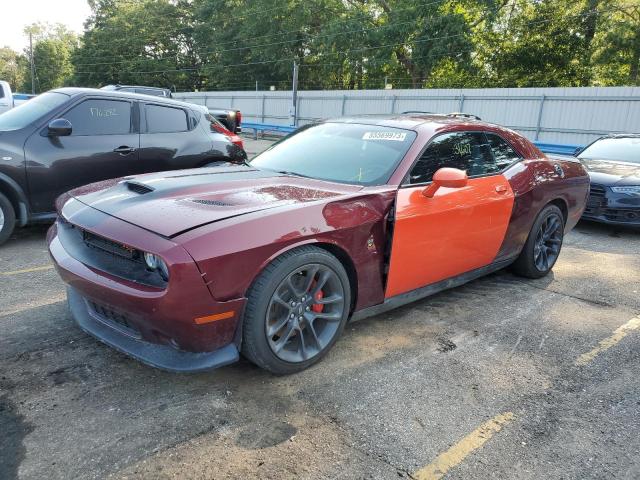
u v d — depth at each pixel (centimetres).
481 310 405
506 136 442
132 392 266
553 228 488
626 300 446
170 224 250
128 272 254
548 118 2141
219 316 245
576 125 2078
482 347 340
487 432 249
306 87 4097
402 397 275
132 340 268
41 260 482
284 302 272
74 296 313
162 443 227
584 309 419
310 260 274
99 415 245
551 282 486
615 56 2888
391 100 2592
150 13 5256
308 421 249
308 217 275
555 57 3092
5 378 272
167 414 249
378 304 332
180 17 5322
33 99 582
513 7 3197
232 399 264
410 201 326
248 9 3997
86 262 271
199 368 249
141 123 591
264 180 330
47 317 350
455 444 238
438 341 345
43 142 517
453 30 2838
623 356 338
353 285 313
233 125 1195
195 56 5269
